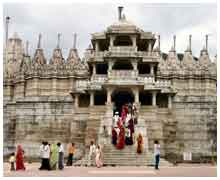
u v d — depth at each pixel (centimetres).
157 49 8050
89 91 5875
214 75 7862
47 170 3588
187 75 7794
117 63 6122
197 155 6531
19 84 7944
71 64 7812
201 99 6712
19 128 6888
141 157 4519
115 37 6075
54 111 6806
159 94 6128
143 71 6412
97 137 5678
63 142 6675
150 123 5750
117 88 5584
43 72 7706
